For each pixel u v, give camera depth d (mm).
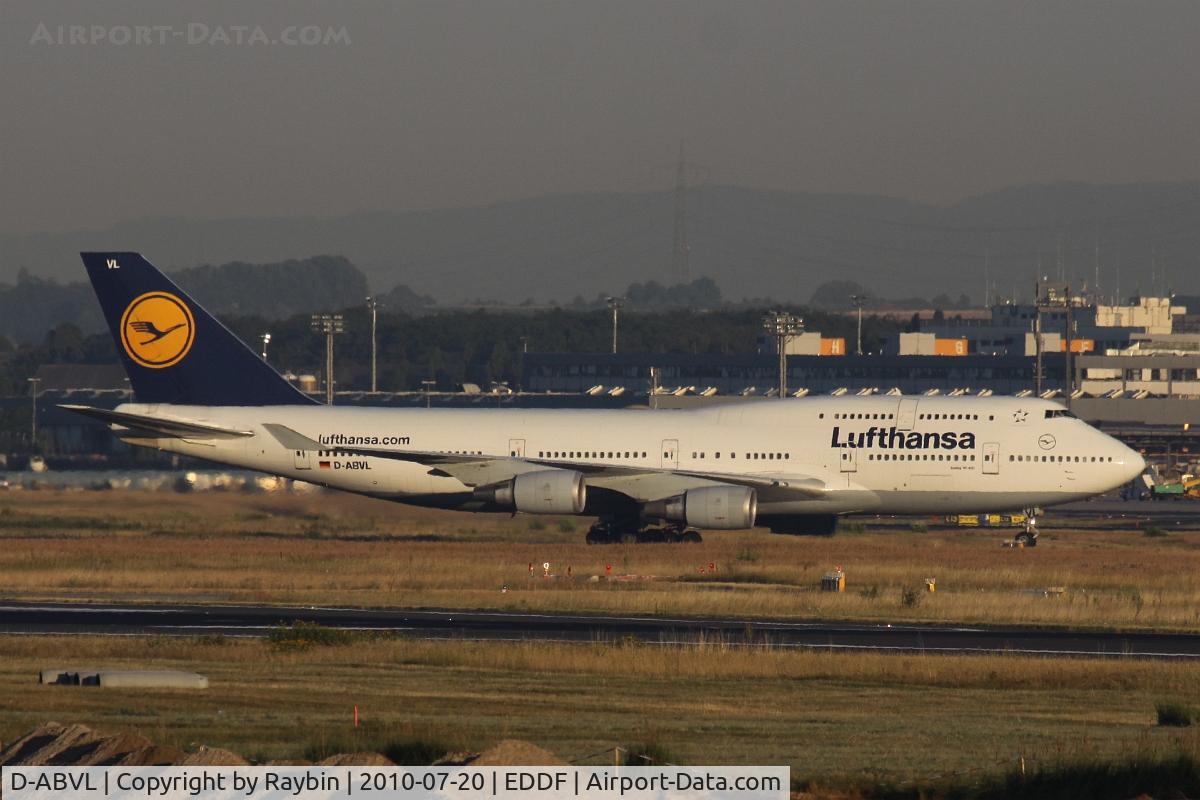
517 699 117312
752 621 175750
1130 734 104938
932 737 102688
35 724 99500
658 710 113125
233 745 93938
